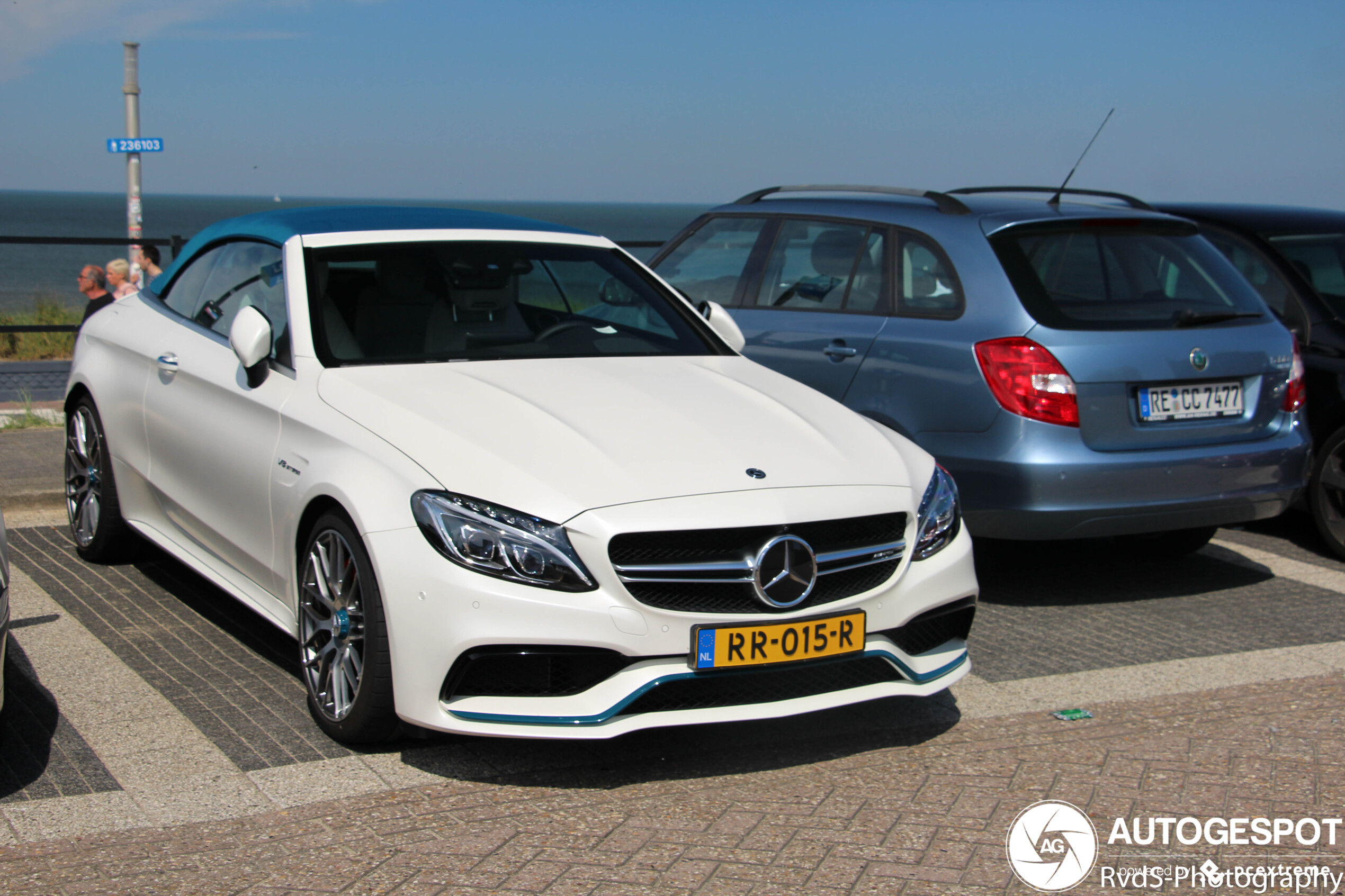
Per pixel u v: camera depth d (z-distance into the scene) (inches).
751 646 134.9
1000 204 221.9
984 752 152.1
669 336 192.9
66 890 112.2
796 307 233.3
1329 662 190.2
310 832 124.6
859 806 135.3
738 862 121.5
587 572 131.0
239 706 157.4
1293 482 214.2
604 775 141.3
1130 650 193.6
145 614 192.9
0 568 135.9
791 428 157.5
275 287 178.5
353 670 143.9
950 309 207.5
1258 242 266.8
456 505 133.1
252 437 165.2
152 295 218.8
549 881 116.3
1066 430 194.1
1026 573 238.4
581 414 151.6
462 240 190.4
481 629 129.6
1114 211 218.8
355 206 206.5
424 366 165.6
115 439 207.5
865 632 141.9
